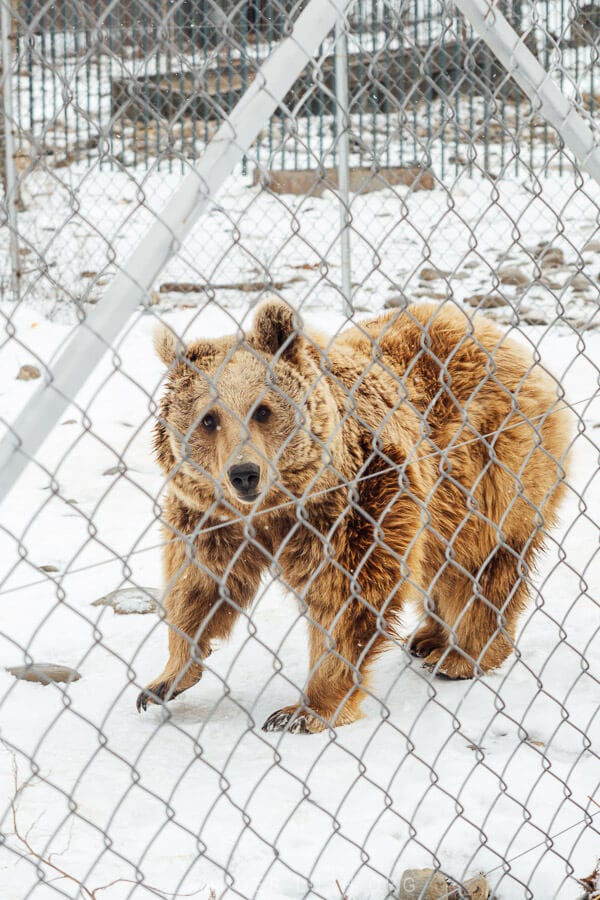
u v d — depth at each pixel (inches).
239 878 111.4
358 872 102.6
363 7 477.1
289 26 89.0
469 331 108.0
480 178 521.3
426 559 178.7
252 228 469.4
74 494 276.2
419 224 473.1
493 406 176.7
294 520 160.1
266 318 155.5
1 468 78.6
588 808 125.0
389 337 179.0
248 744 153.4
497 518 179.5
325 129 551.2
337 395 162.2
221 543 165.3
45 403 79.2
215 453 154.7
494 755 143.6
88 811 126.8
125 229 462.3
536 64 108.3
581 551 233.5
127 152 546.0
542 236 467.8
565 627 194.5
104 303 82.0
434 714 162.1
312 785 135.3
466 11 104.3
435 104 579.2
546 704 163.0
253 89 87.4
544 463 183.2
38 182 486.9
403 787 133.2
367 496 160.9
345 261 373.7
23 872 109.7
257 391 151.9
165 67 534.9
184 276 435.8
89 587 219.1
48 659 183.0
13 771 137.6
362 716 165.0
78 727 156.9
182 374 159.6
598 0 534.3
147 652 188.4
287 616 207.8
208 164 85.3
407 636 202.2
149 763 144.3
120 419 319.9
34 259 434.0
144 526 257.4
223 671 184.5
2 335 369.1
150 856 115.4
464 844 118.2
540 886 111.3
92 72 601.0
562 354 354.9
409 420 169.8
